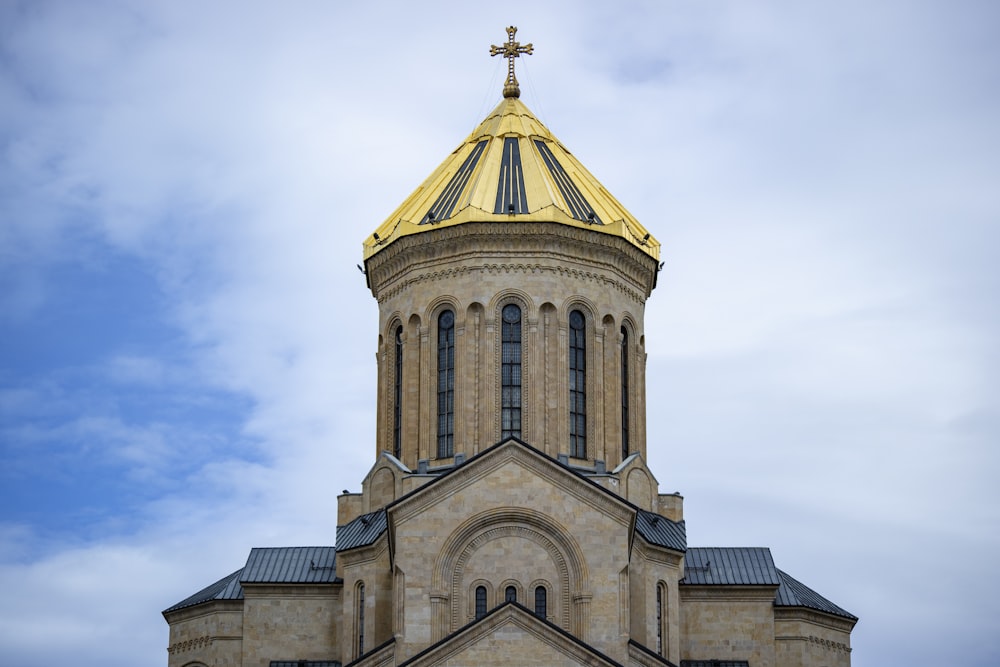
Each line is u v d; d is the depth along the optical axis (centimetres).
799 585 7919
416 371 7538
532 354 7375
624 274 7706
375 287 7919
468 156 8031
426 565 6588
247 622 7475
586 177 8056
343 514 7600
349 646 7212
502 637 6231
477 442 7306
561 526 6631
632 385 7681
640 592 7056
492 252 7481
